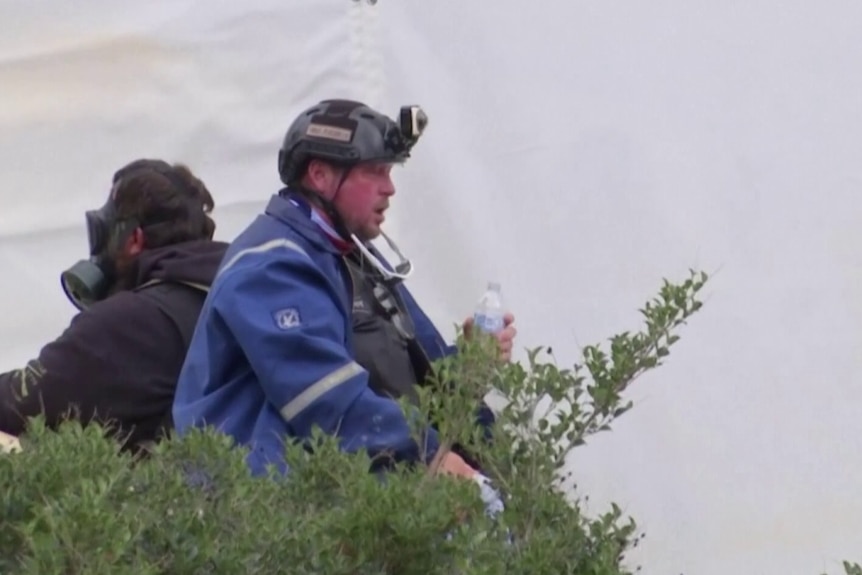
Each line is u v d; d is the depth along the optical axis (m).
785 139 14.38
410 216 15.36
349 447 11.18
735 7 14.48
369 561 7.46
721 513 14.38
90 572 6.30
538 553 7.80
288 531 7.50
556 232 14.94
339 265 12.27
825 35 14.30
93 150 16.22
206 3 15.99
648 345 9.23
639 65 14.73
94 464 7.74
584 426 8.95
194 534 7.24
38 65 16.23
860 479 14.20
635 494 14.54
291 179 12.41
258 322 11.44
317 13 15.71
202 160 16.03
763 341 14.39
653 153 14.69
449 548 7.54
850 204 14.24
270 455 11.22
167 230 13.42
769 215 14.40
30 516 7.24
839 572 14.19
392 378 12.19
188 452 8.16
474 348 8.77
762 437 14.36
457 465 10.73
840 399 14.24
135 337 12.80
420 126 12.41
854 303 14.23
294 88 15.81
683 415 14.48
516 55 15.08
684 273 14.59
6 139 16.31
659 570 14.41
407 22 15.43
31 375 12.80
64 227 16.27
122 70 16.16
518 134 15.08
